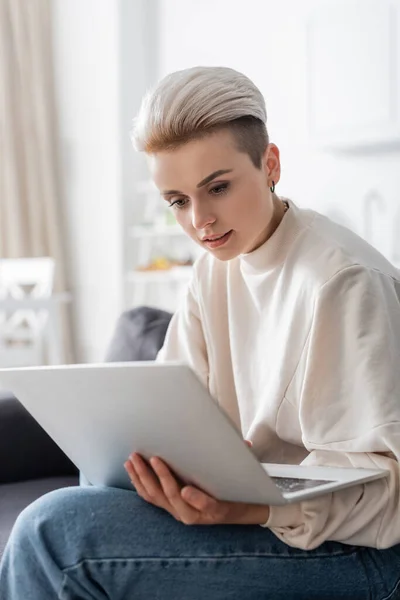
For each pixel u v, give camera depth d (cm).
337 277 137
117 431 123
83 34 596
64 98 610
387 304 136
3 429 220
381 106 414
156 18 576
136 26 578
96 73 591
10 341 580
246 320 159
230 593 127
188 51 553
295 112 485
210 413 108
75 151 609
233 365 161
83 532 122
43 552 121
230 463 112
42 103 601
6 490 209
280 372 145
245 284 161
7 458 220
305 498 115
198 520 122
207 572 126
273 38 496
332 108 434
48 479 220
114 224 591
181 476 122
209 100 133
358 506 126
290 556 127
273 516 125
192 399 108
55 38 609
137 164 583
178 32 559
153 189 556
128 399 115
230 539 126
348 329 133
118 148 571
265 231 151
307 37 442
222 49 530
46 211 607
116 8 566
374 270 139
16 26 594
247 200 139
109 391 117
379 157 441
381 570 131
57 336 498
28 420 223
